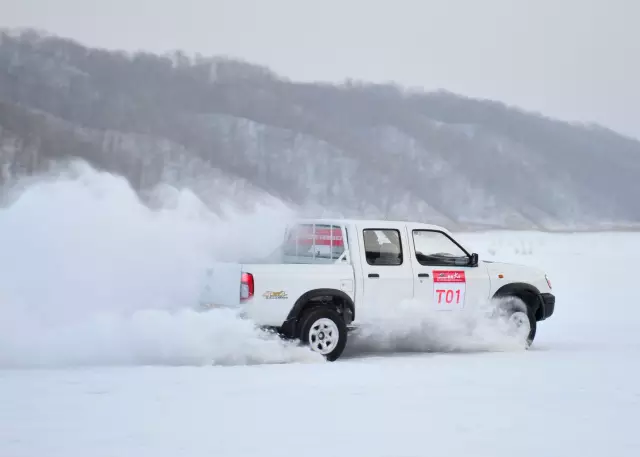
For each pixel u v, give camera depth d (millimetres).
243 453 6121
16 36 170875
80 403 7809
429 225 11914
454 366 10438
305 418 7312
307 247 12039
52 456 5965
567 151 181750
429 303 11641
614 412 7738
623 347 12688
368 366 10344
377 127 172500
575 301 19891
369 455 6125
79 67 168125
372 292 11258
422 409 7766
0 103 139250
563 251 43031
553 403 8125
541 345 12953
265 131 152375
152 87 167750
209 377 9305
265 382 9047
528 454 6223
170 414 7398
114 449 6180
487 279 12133
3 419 7133
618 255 39250
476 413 7629
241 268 10594
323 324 10875
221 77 175500
